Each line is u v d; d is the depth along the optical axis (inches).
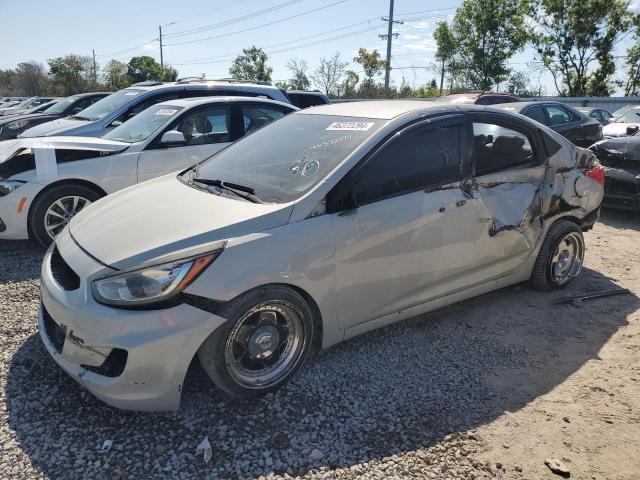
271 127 163.5
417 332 151.3
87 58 2266.2
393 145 130.4
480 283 154.4
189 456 99.4
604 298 176.7
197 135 243.8
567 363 137.1
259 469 97.0
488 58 1499.8
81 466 95.7
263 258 108.7
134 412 110.9
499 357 139.1
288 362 119.9
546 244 169.9
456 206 140.0
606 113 761.6
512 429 111.0
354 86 1466.5
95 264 106.3
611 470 100.2
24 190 200.1
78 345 102.6
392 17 1411.2
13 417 107.4
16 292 168.2
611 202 277.6
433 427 110.7
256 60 1940.2
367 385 124.3
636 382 128.6
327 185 119.5
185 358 102.6
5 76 2704.2
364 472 97.3
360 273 124.3
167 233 109.7
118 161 219.5
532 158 163.6
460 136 144.3
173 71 2459.4
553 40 1453.0
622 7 1363.2
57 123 336.2
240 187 128.8
